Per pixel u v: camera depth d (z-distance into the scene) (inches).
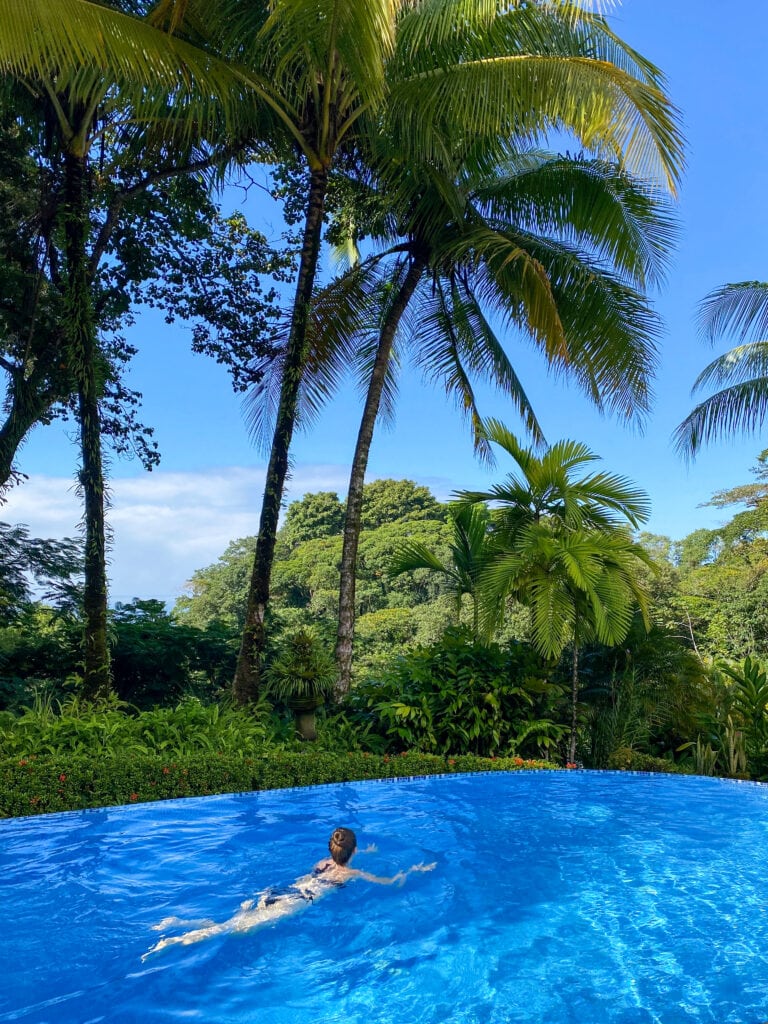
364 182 520.1
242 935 175.0
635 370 491.5
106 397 607.8
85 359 406.9
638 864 234.1
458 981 152.5
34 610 608.4
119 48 320.2
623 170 426.6
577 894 206.7
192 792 313.9
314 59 374.0
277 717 431.2
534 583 421.1
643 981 152.5
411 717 426.6
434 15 362.0
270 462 442.6
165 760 320.8
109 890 203.5
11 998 144.4
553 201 490.0
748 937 175.8
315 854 238.2
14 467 560.7
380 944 171.6
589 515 463.8
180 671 605.0
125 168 498.9
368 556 1670.8
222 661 627.5
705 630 1264.8
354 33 334.0
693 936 176.4
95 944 169.5
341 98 435.8
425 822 281.9
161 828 263.3
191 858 231.3
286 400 442.0
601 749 444.5
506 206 512.4
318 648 420.5
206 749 355.3
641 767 420.8
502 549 446.3
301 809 294.7
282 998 145.4
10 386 547.5
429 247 522.3
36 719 362.0
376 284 552.1
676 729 472.4
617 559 420.2
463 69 386.0
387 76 401.1
